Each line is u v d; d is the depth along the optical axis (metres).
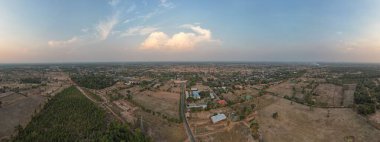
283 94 182.12
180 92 199.12
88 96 179.62
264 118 116.44
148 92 197.38
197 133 104.88
